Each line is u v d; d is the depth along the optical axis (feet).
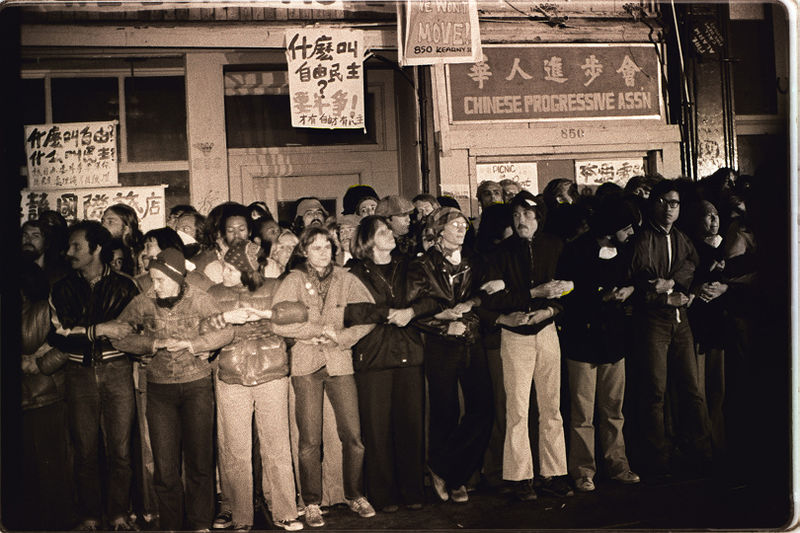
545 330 15.69
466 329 15.29
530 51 20.68
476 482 16.52
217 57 20.65
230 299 14.25
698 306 16.94
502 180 20.57
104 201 19.53
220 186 20.79
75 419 14.17
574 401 16.10
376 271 15.14
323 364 14.83
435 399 15.47
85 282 14.38
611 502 15.39
